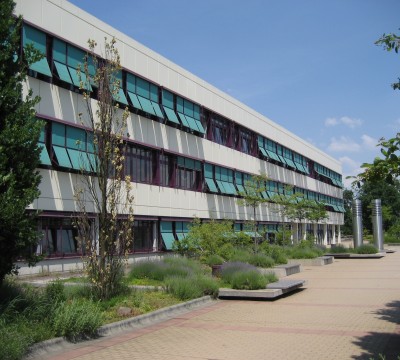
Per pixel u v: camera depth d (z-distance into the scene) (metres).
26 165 9.38
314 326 10.79
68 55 23.31
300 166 57.78
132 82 27.97
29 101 9.58
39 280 18.23
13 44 9.58
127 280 15.94
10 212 8.52
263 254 25.83
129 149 27.77
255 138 45.44
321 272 25.22
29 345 8.20
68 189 22.62
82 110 23.77
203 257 23.80
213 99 37.62
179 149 32.44
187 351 8.72
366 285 18.73
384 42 6.44
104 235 12.45
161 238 29.91
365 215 84.94
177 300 13.86
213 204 36.44
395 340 9.23
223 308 13.64
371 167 6.23
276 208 45.12
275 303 14.45
